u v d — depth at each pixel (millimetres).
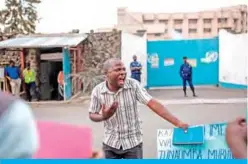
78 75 13336
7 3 8250
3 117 1005
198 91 15836
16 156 1004
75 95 12375
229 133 1471
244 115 1519
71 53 14164
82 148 1398
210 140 3316
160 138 3686
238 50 16391
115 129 3129
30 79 12344
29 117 1054
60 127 1316
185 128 3426
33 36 14109
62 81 12953
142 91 3213
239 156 1392
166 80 18109
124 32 16219
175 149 3512
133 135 3164
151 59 17969
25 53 13594
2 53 13594
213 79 18031
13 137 1004
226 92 14867
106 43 15930
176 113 9961
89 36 15609
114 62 3090
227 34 16812
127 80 3156
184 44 18047
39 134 1143
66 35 14969
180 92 15836
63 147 1293
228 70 16797
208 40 17844
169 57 18109
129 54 16641
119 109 3084
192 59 18266
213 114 9297
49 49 13820
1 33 14047
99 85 3178
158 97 13992
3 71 12047
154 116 8336
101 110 3146
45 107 8891
